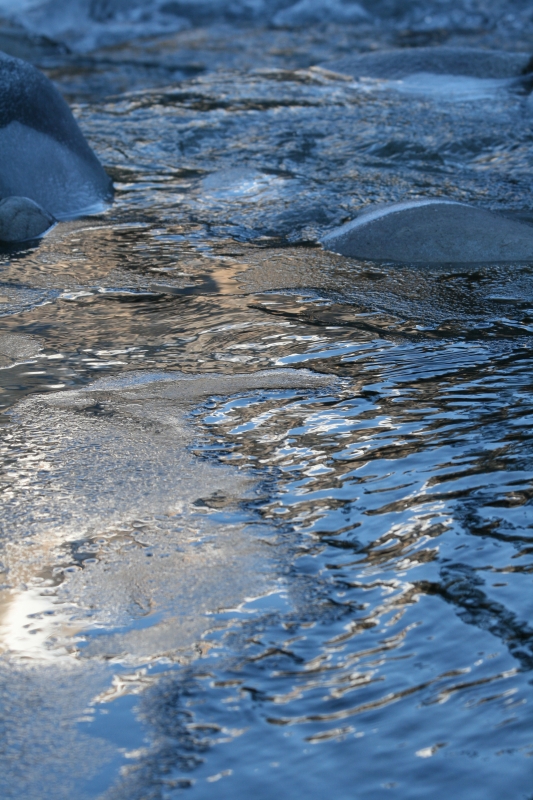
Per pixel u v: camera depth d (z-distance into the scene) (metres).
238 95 8.46
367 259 4.59
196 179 6.17
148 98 8.41
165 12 14.13
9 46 11.88
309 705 1.70
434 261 4.51
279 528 2.25
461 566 2.08
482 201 5.51
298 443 2.69
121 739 1.64
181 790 1.53
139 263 4.62
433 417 2.83
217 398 3.03
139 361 3.38
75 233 5.17
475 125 7.18
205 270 4.48
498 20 12.92
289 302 4.01
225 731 1.65
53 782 1.55
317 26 13.21
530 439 2.65
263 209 5.46
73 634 1.91
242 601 1.99
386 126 7.20
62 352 3.48
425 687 1.72
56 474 2.54
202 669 1.80
